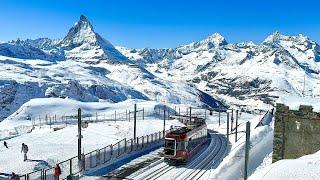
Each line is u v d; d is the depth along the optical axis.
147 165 48.06
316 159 27.98
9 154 54.12
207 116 156.62
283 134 37.53
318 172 24.05
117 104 160.38
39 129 95.12
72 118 126.25
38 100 144.75
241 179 40.41
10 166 46.25
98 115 136.25
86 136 73.69
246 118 172.38
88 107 148.62
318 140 36.12
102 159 48.09
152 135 64.62
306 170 24.66
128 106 156.12
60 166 41.78
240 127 92.88
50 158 51.38
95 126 87.19
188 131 51.84
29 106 136.88
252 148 52.22
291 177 23.52
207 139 72.19
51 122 115.81
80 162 42.78
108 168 45.75
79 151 42.97
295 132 37.09
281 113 37.56
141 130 85.25
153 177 41.91
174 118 119.75
